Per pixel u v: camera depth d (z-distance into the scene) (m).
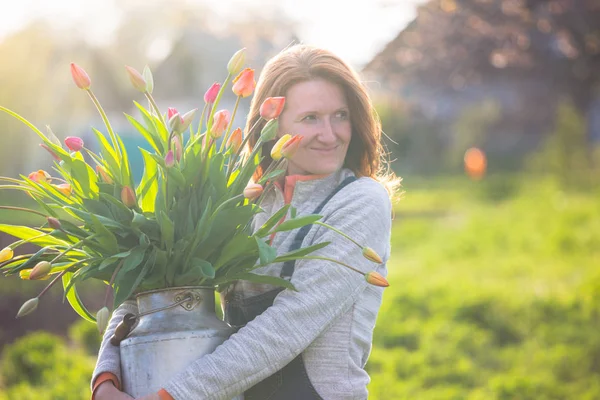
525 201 18.33
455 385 6.76
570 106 23.77
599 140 32.00
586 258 11.96
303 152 2.61
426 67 23.72
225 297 2.65
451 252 13.31
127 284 2.28
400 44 24.02
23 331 8.61
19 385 6.54
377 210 2.55
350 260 2.46
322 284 2.41
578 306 8.66
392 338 7.95
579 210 15.62
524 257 12.31
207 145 2.37
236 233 2.37
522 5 20.92
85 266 2.39
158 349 2.29
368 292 2.54
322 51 2.65
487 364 7.48
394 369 7.01
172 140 2.41
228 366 2.28
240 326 2.56
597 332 7.88
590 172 21.89
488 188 21.33
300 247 2.53
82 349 7.80
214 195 2.36
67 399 6.05
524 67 24.44
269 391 2.45
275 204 2.71
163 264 2.30
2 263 2.43
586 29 21.75
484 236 14.09
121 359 2.36
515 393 6.41
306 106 2.58
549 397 6.43
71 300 2.60
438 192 23.42
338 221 2.52
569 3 21.45
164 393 2.24
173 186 2.34
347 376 2.47
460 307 8.73
